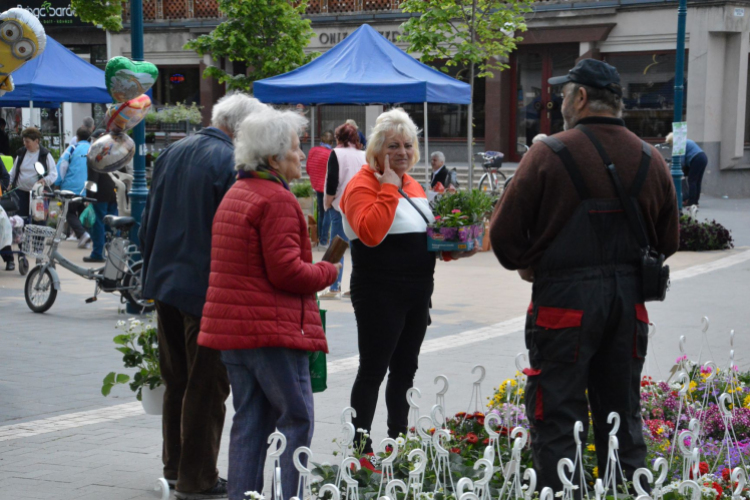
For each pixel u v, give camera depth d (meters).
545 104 28.20
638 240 3.95
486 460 3.41
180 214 4.79
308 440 4.20
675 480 4.30
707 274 13.77
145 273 5.00
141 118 10.52
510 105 28.77
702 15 25.64
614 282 3.91
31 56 8.52
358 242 5.01
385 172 4.89
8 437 6.04
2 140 22.34
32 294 11.03
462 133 29.44
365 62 15.33
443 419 4.69
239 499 4.16
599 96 3.98
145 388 5.55
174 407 5.04
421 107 29.83
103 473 5.33
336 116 30.95
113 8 24.17
